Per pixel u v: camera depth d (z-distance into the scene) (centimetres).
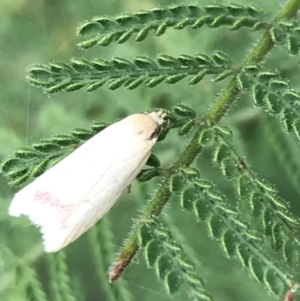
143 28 5
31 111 8
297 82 7
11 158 5
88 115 8
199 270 8
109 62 5
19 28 9
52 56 9
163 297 8
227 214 5
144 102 8
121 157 5
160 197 5
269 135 7
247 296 8
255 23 6
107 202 5
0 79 9
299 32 5
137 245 5
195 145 5
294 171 7
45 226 5
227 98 5
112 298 7
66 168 5
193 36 8
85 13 9
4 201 8
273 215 5
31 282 7
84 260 8
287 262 5
